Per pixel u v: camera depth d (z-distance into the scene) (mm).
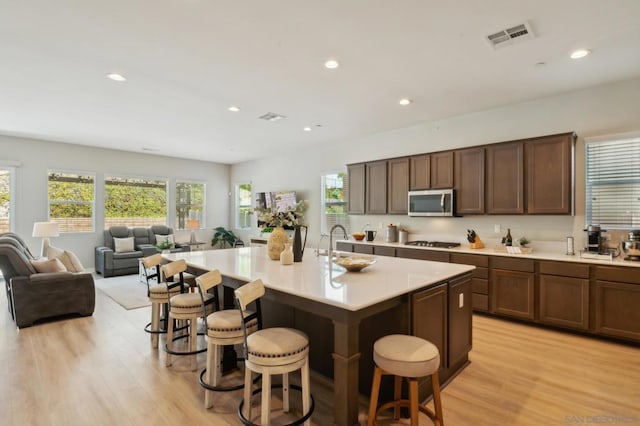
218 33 2691
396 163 5410
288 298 2174
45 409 2223
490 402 2307
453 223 5078
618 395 2395
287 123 5379
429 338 2365
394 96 4148
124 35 2711
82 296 4215
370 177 5789
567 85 3814
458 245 4816
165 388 2496
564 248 4062
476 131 4824
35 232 5594
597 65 3303
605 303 3336
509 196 4227
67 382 2580
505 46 2924
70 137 6391
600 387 2502
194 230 9023
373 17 2482
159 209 8414
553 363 2896
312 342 2740
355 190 6035
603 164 3838
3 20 2480
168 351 2812
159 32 2670
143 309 4574
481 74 3504
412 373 1770
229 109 4641
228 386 2531
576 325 3500
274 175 8375
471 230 4668
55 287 4043
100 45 2873
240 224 9578
